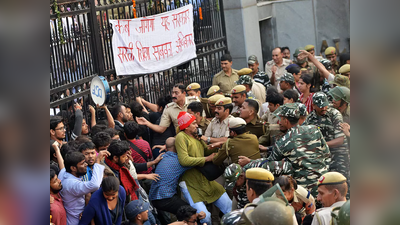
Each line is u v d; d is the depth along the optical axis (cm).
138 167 491
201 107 565
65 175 379
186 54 782
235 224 254
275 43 1179
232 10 948
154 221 464
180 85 596
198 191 484
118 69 653
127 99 692
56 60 562
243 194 429
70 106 596
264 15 1120
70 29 620
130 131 502
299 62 757
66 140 564
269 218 243
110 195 366
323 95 475
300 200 347
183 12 770
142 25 693
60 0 568
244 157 448
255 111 525
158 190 482
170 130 609
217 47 923
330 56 831
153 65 711
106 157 432
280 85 647
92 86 534
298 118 422
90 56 625
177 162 483
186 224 435
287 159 413
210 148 510
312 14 1147
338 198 312
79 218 377
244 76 644
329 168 468
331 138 475
